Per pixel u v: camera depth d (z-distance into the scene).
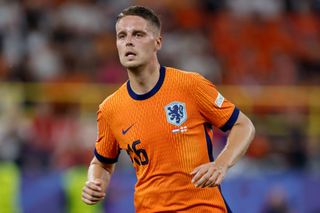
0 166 36.62
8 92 43.84
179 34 54.16
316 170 43.38
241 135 18.70
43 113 43.34
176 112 18.61
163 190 18.55
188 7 56.69
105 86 45.34
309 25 58.03
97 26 53.25
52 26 51.84
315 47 56.97
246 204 37.78
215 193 18.77
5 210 36.12
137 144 18.77
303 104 47.41
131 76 18.81
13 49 50.19
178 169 18.52
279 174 38.34
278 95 47.72
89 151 41.81
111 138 19.73
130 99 18.91
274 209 37.97
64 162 40.66
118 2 55.09
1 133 40.56
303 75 54.81
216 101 18.77
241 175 38.06
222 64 53.19
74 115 44.22
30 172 36.78
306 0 59.28
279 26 57.06
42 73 48.38
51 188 36.56
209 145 18.88
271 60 54.81
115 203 36.78
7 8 52.28
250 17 57.16
